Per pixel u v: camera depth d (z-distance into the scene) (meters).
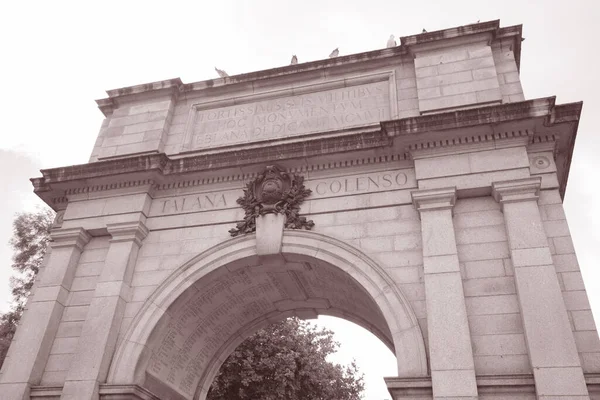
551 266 12.48
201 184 17.48
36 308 16.09
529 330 11.74
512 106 14.50
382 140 15.70
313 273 16.33
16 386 14.70
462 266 13.45
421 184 14.80
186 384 18.17
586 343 11.55
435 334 12.34
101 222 17.41
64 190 18.62
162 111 19.80
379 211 15.19
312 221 15.52
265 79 19.48
